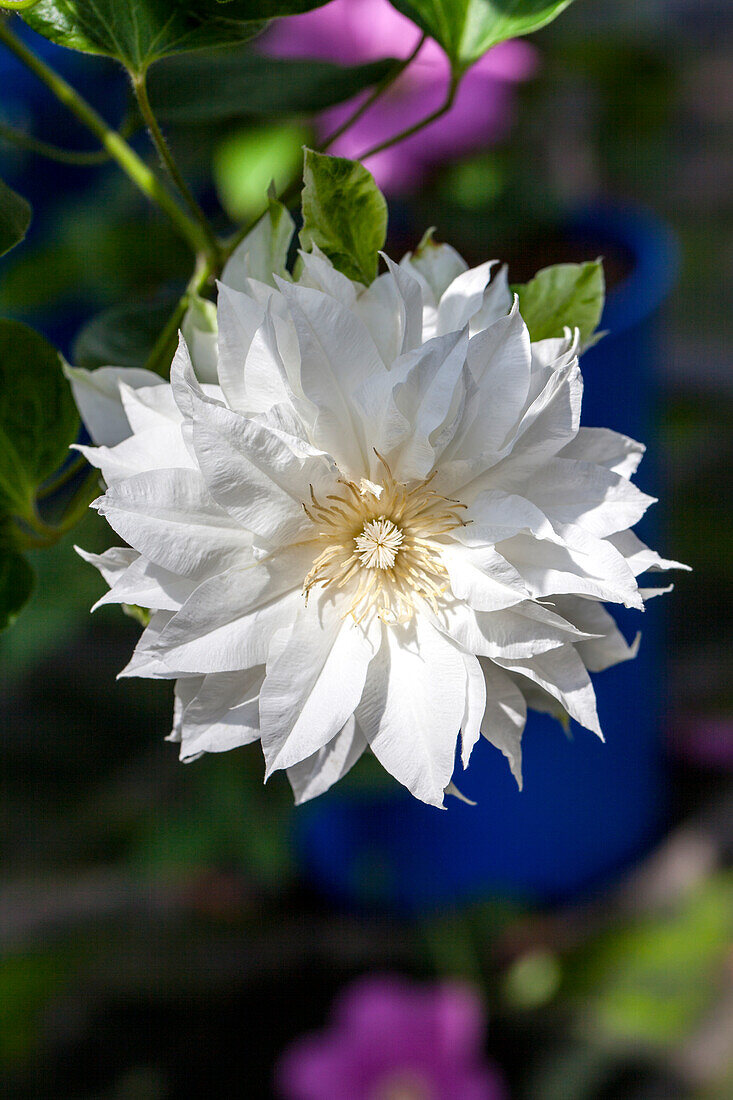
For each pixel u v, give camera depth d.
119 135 0.65
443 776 0.56
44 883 0.93
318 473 0.56
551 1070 0.84
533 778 0.84
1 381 0.61
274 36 0.84
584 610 0.58
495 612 0.56
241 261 0.59
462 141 0.87
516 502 0.56
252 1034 0.89
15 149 0.92
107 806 0.89
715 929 0.89
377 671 0.57
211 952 0.92
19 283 0.93
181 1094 0.85
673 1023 0.84
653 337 0.82
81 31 0.59
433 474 0.56
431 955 0.91
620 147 1.23
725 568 1.13
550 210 0.93
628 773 0.91
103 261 0.92
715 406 1.22
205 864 0.94
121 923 0.92
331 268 0.56
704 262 1.43
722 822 1.01
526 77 0.90
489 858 0.88
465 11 0.61
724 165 1.53
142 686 0.92
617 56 1.12
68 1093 0.84
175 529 0.55
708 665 1.10
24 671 0.90
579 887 0.93
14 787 0.90
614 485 0.56
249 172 0.81
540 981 0.88
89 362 0.64
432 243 0.59
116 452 0.56
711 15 1.67
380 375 0.55
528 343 0.55
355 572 0.57
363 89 0.66
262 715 0.56
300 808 0.87
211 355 0.58
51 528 0.63
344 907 0.96
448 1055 0.80
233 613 0.56
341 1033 0.81
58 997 0.89
